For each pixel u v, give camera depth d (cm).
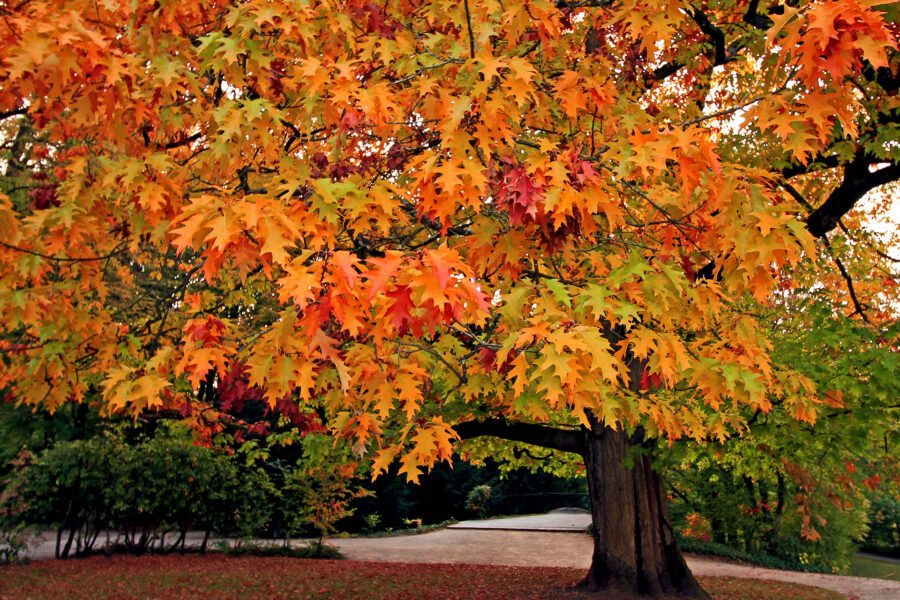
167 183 300
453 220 375
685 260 382
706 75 730
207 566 1112
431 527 2119
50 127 382
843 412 595
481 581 1025
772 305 767
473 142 287
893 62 511
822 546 1508
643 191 372
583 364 247
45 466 1147
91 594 849
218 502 1270
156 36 304
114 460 1173
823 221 712
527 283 312
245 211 202
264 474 1347
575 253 354
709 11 701
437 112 289
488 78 250
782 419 630
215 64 301
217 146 286
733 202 271
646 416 520
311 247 234
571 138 325
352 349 299
